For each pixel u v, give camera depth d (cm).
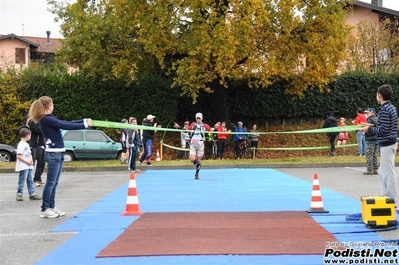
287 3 2519
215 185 1442
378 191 1286
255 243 697
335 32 2712
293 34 2712
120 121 3114
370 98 3447
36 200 1245
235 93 3409
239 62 2706
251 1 2380
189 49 2545
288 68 2734
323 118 3512
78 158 2508
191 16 2486
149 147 2136
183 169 2091
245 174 1788
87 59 2964
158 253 650
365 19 4088
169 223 852
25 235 811
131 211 962
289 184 1452
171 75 3222
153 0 2566
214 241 711
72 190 1411
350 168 2052
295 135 3328
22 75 3097
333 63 2775
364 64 3788
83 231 816
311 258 620
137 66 2920
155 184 1487
